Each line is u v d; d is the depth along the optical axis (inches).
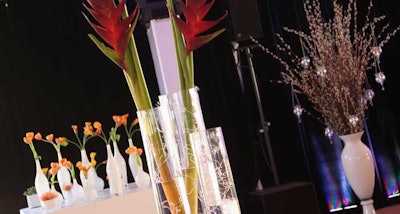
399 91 233.8
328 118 173.6
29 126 214.1
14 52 215.6
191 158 49.5
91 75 220.5
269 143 206.4
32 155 213.0
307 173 230.5
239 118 231.5
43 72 217.2
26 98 214.7
